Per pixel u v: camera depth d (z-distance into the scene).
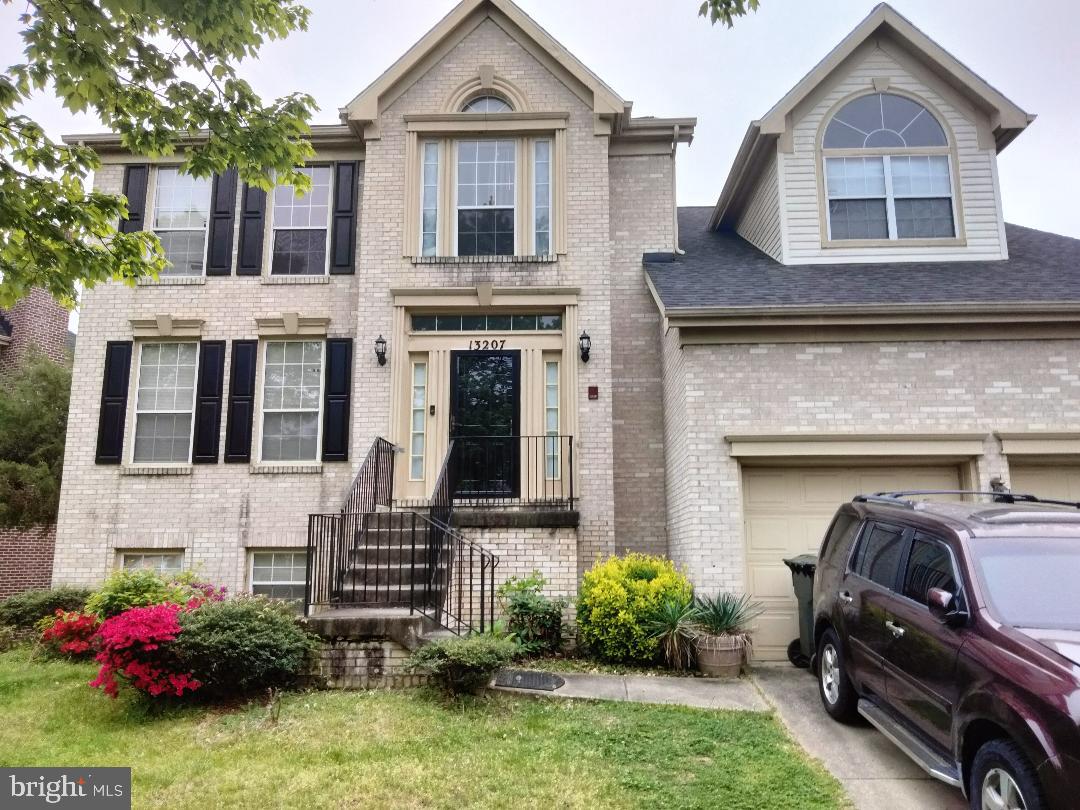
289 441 11.18
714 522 8.62
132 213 11.63
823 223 10.70
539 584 8.59
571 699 6.58
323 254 11.60
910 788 4.77
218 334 11.36
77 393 11.26
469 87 11.28
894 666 4.98
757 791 4.70
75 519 10.91
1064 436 8.54
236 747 5.36
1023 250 10.88
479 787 4.68
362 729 5.66
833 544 6.49
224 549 10.77
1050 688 3.54
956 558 4.62
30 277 7.44
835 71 11.02
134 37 6.52
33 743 5.54
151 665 6.21
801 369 8.88
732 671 7.52
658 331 11.20
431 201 11.14
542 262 10.77
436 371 10.69
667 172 11.77
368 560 8.74
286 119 7.30
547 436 10.16
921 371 8.82
